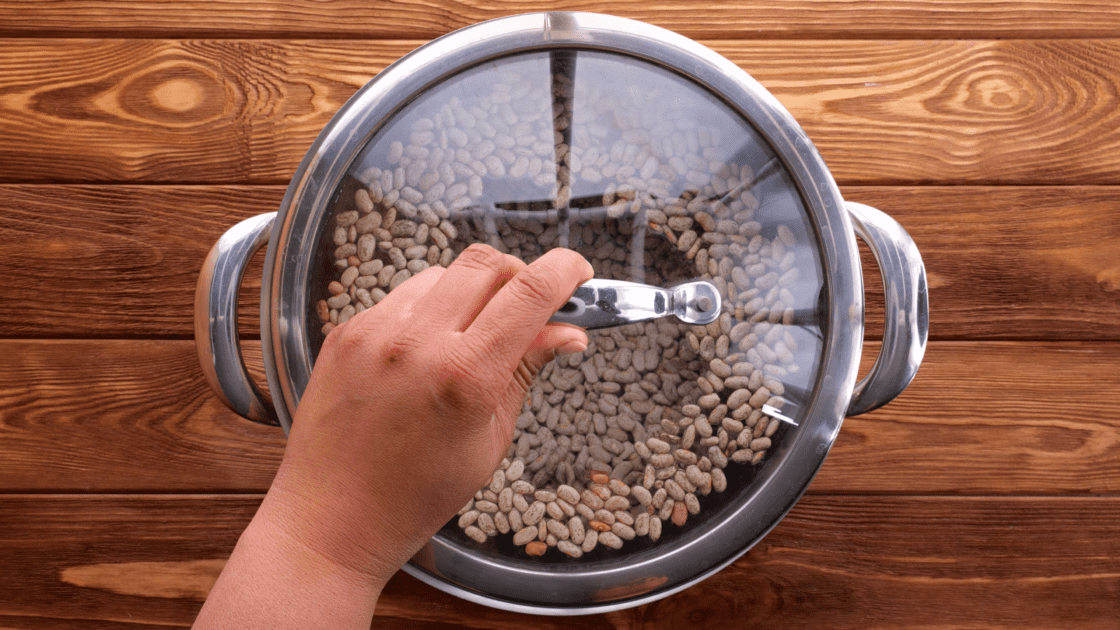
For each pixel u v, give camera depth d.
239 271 0.48
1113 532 0.62
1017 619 0.62
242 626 0.40
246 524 0.61
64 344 0.61
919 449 0.62
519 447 0.48
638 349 0.49
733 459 0.48
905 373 0.49
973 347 0.62
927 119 0.62
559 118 0.48
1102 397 0.62
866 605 0.61
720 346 0.48
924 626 0.62
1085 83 0.62
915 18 0.61
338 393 0.42
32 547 0.61
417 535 0.44
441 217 0.48
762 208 0.48
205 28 0.61
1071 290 0.62
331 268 0.47
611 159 0.48
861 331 0.47
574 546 0.48
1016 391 0.62
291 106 0.61
